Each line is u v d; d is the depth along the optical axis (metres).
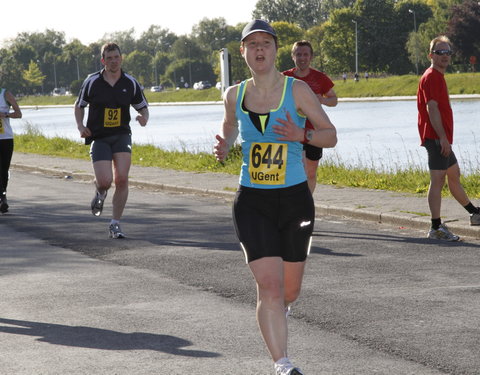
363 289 8.56
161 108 118.75
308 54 11.85
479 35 121.31
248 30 5.59
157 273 9.66
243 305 8.05
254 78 5.69
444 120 11.17
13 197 18.25
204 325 7.34
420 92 11.25
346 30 146.62
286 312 6.14
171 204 16.50
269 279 5.56
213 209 15.59
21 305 8.22
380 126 49.66
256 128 5.67
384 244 11.26
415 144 34.78
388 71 146.38
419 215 12.97
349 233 12.30
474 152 29.86
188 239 12.10
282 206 5.67
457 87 95.62
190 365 6.24
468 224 11.93
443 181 11.45
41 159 28.52
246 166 5.76
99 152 12.05
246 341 6.84
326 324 7.27
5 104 15.33
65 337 7.06
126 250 11.26
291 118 5.61
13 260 10.71
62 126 67.94
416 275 9.20
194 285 8.96
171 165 24.42
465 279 8.95
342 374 5.95
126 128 12.14
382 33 145.00
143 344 6.80
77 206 16.44
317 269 9.66
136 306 8.08
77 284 9.13
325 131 5.62
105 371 6.14
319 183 18.42
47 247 11.66
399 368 6.04
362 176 19.09
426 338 6.78
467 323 7.21
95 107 11.93
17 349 6.75
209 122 63.53
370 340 6.76
